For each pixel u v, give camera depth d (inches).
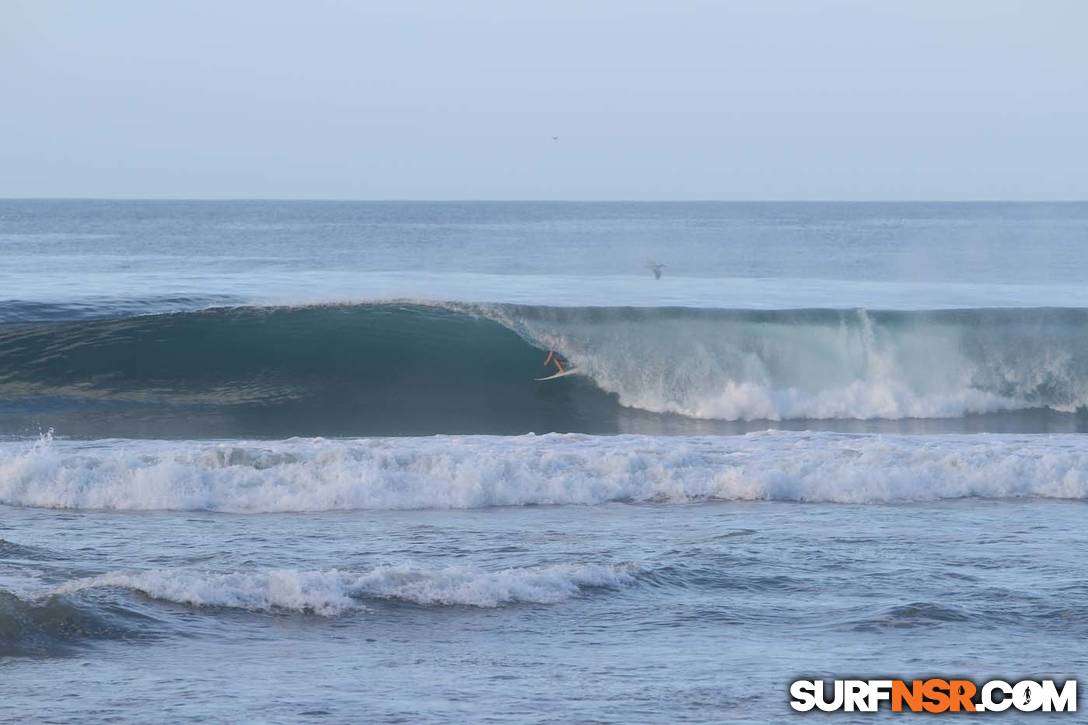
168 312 3531.0
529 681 1246.9
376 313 3560.5
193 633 1384.1
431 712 1144.8
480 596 1535.4
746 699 1202.6
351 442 2506.2
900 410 3316.9
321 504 2110.0
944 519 2041.1
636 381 3385.8
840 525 1987.0
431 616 1471.5
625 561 1733.5
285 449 2297.0
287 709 1144.8
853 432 3075.8
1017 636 1429.6
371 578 1565.0
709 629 1443.2
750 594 1585.9
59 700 1159.0
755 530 1942.7
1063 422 3245.6
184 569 1615.4
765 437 2620.6
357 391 3385.8
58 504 2087.8
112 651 1316.4
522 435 2815.0
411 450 2310.5
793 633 1434.5
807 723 1142.3
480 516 2052.2
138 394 3309.5
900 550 1817.2
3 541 1790.1
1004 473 2281.0
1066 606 1539.1
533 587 1569.9
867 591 1603.1
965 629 1453.0
